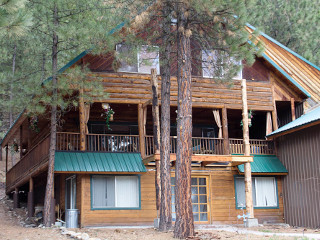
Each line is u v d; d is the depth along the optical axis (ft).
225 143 59.11
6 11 24.82
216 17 41.98
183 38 41.39
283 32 87.51
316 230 49.37
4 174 91.35
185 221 37.86
